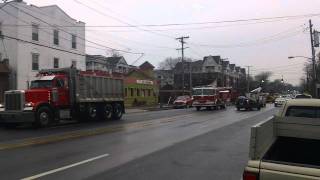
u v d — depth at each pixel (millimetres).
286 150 6449
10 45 46406
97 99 29297
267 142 5652
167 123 26547
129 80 63062
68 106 26812
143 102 66750
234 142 16750
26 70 46875
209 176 10156
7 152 13961
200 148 15008
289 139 6465
